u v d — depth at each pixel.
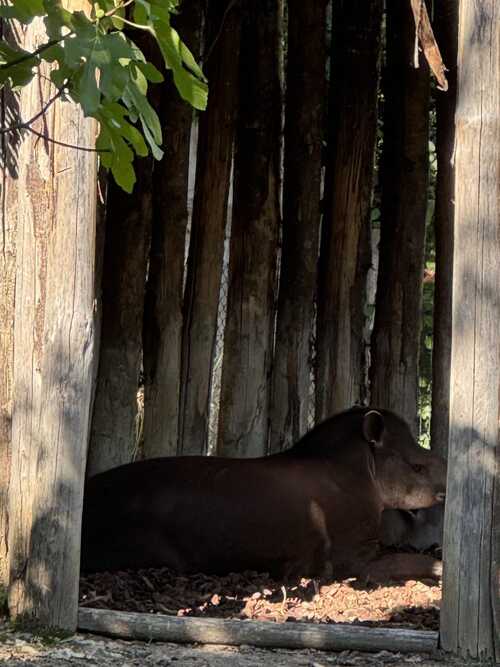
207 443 14.51
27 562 9.20
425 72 14.91
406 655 8.91
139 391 15.19
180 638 9.10
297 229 14.64
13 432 9.38
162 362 14.03
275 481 11.70
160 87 14.08
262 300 14.45
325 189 15.01
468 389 8.81
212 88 14.30
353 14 14.76
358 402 14.70
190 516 11.41
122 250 13.77
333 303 14.64
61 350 9.10
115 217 13.83
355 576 11.89
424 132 14.98
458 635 8.82
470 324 8.80
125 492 11.50
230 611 10.21
